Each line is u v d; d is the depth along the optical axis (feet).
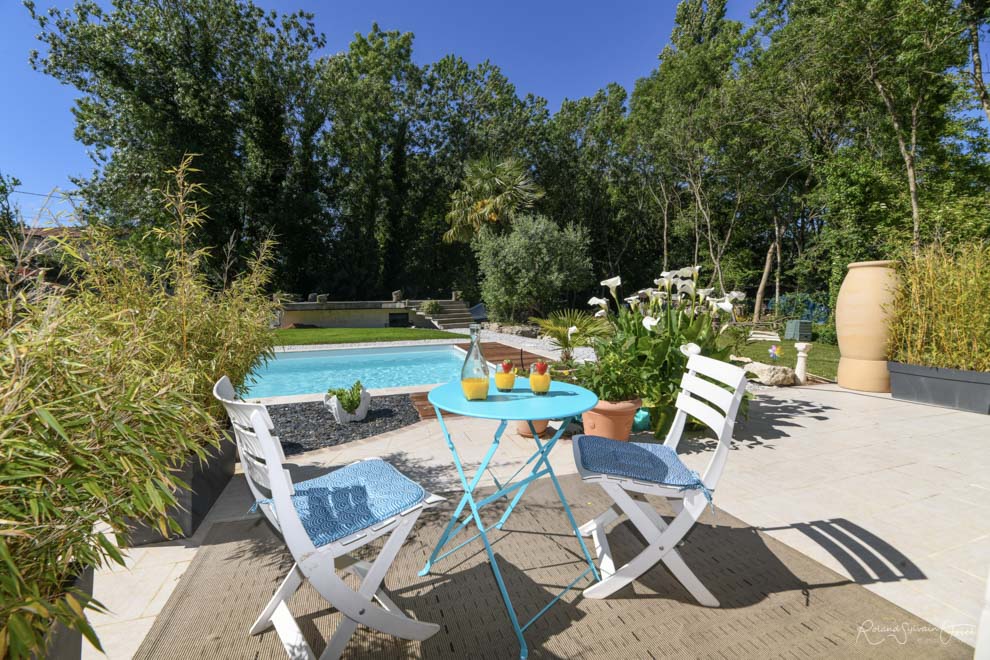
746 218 68.23
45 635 3.31
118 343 5.22
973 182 41.70
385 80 77.30
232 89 58.49
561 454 12.25
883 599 6.15
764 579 6.66
